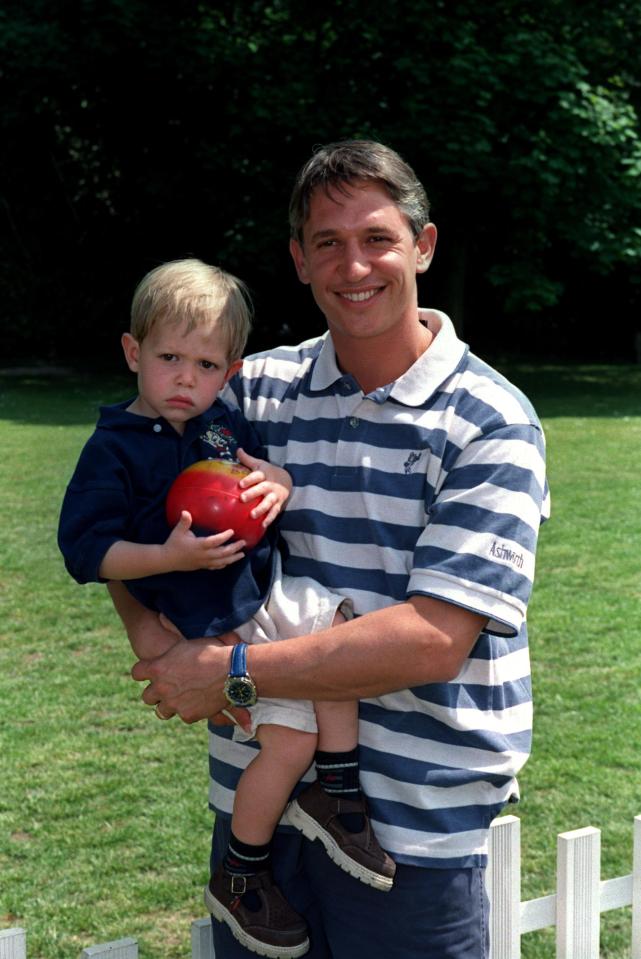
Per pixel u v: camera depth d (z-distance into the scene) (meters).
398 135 15.98
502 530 1.99
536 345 24.55
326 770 2.09
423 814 2.06
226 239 18.19
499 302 23.61
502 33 16.89
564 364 22.36
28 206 20.72
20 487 9.85
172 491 2.15
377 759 2.09
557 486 10.02
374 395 2.14
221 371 2.27
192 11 18.00
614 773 4.65
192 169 18.56
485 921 2.15
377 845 2.06
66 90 18.23
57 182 20.53
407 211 2.12
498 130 16.42
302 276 2.28
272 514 2.14
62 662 5.91
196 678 2.07
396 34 16.59
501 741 2.11
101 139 19.62
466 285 23.00
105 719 5.21
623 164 16.69
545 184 15.93
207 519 2.08
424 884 2.07
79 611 6.70
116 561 2.09
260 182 17.34
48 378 18.77
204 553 2.04
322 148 2.17
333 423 2.22
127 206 20.58
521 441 2.04
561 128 16.14
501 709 2.13
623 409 15.30
